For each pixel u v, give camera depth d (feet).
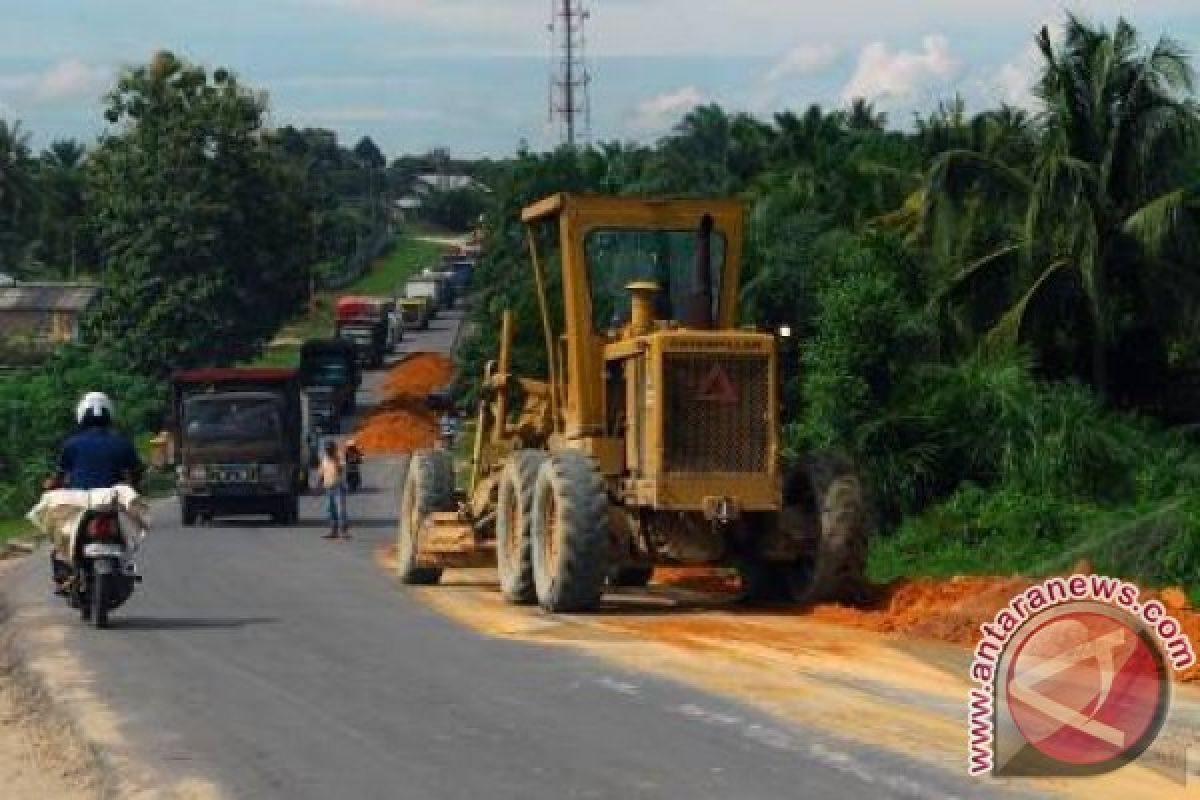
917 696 80.12
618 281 126.21
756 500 116.88
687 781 63.05
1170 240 215.10
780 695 80.48
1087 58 220.02
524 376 151.43
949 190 223.30
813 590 117.91
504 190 431.84
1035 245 216.13
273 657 96.94
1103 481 174.91
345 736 73.20
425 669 90.99
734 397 117.19
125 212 570.87
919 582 120.78
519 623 112.27
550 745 70.08
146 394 513.86
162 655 98.58
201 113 576.61
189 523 271.08
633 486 118.83
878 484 173.68
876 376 183.32
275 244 592.60
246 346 587.27
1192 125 218.59
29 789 67.41
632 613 117.80
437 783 63.87
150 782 65.82
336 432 526.16
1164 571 126.11
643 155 448.24
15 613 123.65
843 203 292.81
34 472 350.43
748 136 462.19
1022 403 179.11
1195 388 224.74
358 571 161.99
